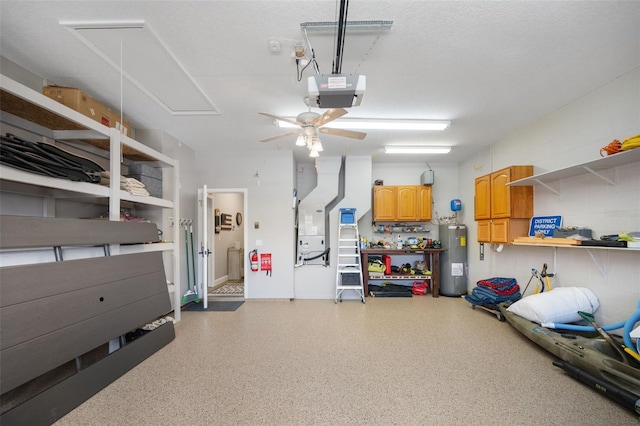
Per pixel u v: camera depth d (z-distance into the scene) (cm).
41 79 285
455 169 646
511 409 210
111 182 288
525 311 332
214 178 561
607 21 209
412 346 322
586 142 324
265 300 541
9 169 195
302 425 194
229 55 251
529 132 412
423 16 205
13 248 203
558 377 254
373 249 575
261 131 444
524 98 335
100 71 276
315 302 527
